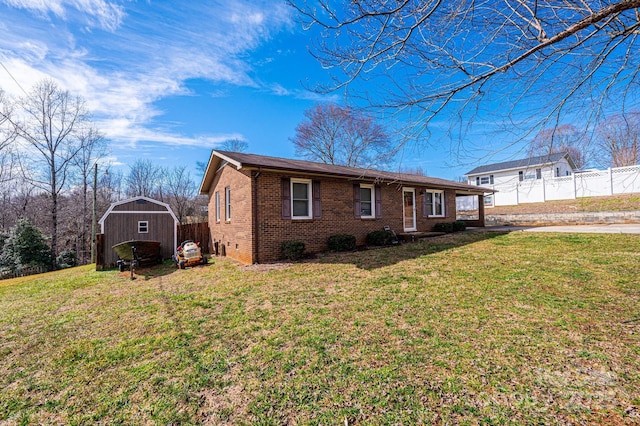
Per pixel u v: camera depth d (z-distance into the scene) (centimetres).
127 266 1045
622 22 249
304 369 298
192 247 1007
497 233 1234
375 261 831
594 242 862
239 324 428
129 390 280
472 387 255
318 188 1041
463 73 311
